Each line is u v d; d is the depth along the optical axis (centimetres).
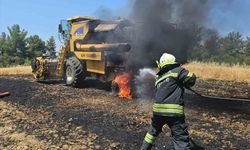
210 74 1991
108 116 868
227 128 767
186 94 1202
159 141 660
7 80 1591
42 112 934
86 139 693
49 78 1552
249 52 2845
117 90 1167
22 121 842
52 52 1603
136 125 782
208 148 629
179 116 552
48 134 734
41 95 1191
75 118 852
